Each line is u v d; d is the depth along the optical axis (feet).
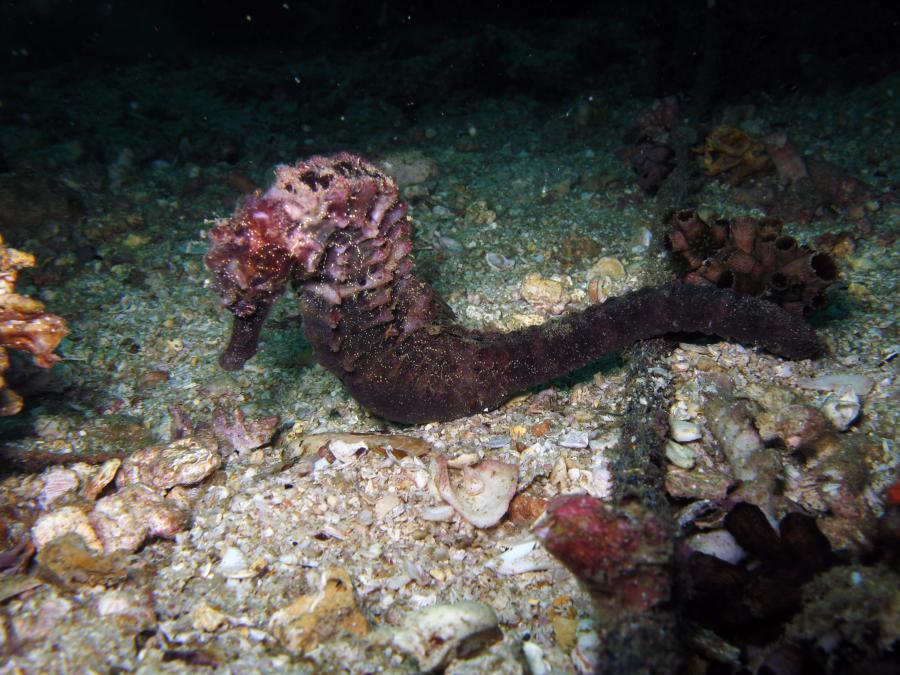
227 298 0.45
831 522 0.44
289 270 0.45
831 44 1.06
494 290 0.71
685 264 0.61
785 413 0.48
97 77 1.59
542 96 1.30
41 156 1.02
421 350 0.51
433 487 0.48
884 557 0.39
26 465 0.51
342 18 1.89
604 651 0.34
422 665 0.37
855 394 0.49
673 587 0.35
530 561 0.43
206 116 1.33
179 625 0.40
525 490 0.48
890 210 0.73
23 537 0.45
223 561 0.44
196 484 0.51
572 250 0.75
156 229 0.88
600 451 0.50
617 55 1.34
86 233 0.84
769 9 1.07
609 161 0.98
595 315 0.52
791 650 0.36
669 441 0.49
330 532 0.46
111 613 0.40
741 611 0.38
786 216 0.77
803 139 0.93
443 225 0.85
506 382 0.52
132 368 0.65
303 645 0.39
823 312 0.60
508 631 0.40
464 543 0.45
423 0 1.94
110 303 0.74
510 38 1.57
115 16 1.99
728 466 0.48
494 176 0.99
